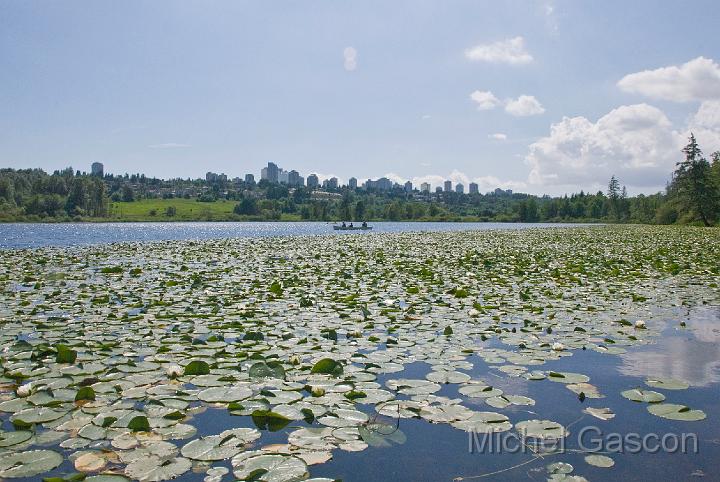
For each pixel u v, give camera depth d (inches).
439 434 149.5
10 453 134.0
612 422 157.8
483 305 353.1
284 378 196.4
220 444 140.5
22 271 577.3
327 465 131.2
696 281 479.5
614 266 606.9
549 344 248.8
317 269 591.8
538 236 1480.1
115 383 188.5
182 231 2413.9
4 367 208.1
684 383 193.3
